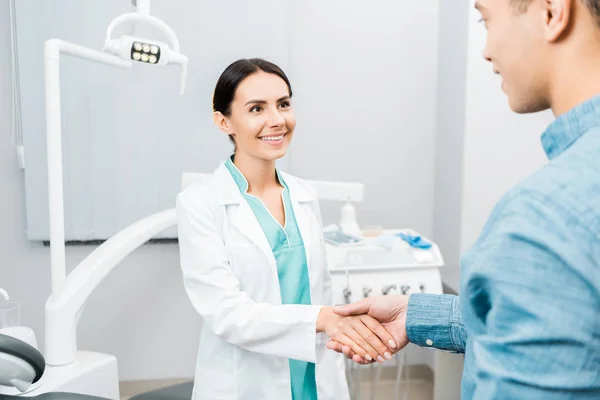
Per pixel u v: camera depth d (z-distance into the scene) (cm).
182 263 120
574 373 38
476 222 224
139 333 243
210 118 226
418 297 83
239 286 118
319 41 234
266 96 117
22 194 225
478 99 216
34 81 213
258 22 221
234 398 119
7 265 229
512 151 221
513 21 48
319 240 133
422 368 260
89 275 160
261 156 121
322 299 132
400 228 254
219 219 122
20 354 95
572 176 41
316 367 123
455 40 223
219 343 122
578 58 45
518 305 40
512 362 40
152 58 156
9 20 213
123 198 226
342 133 242
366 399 246
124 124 221
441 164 242
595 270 38
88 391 155
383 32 237
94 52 156
